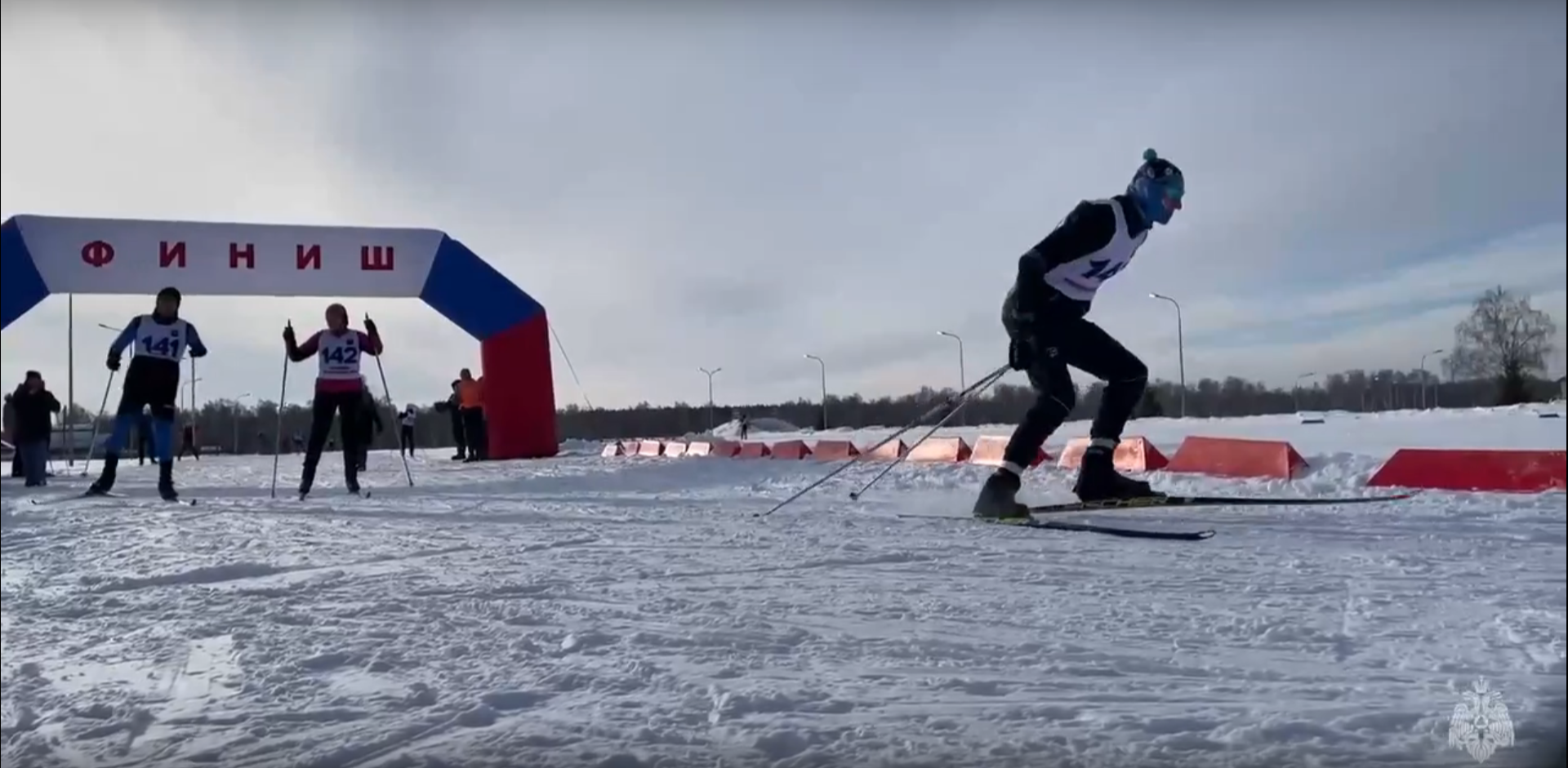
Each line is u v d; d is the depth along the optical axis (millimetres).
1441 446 13164
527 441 18391
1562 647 2668
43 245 15336
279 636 3105
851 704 2312
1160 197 6148
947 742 2059
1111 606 3283
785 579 3893
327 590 3840
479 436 19141
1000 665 2611
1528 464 6879
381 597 3660
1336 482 7883
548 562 4410
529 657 2789
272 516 6664
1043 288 6098
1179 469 9547
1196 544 4648
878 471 10477
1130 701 2289
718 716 2252
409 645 2951
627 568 4211
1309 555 4273
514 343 18156
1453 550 4348
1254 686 2385
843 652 2770
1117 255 6219
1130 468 10062
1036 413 6121
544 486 9922
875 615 3217
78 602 3785
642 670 2623
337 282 16875
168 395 8781
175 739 2217
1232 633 2896
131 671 2783
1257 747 1992
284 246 16547
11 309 15188
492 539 5227
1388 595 3385
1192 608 3232
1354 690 2334
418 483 10688
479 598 3607
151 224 15883
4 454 23188
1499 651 2643
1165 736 2061
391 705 2400
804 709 2281
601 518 6262
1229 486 8070
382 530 5723
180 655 2934
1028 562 4238
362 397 9148
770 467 11875
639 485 9852
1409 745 1979
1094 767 1915
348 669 2727
